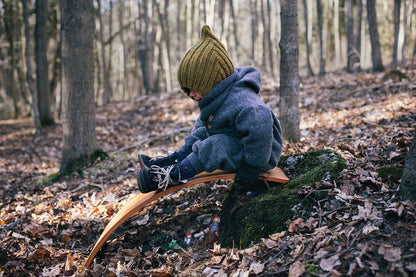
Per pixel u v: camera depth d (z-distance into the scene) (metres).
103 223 3.41
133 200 2.86
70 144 5.62
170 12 26.70
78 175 5.37
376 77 9.90
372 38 11.77
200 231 2.93
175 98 12.59
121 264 2.72
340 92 9.09
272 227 2.50
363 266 1.83
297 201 2.57
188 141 2.88
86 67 5.54
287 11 4.27
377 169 2.77
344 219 2.32
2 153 9.45
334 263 1.95
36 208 4.09
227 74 2.55
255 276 2.12
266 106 2.48
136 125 10.41
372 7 11.62
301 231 2.37
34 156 8.85
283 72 4.43
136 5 16.23
